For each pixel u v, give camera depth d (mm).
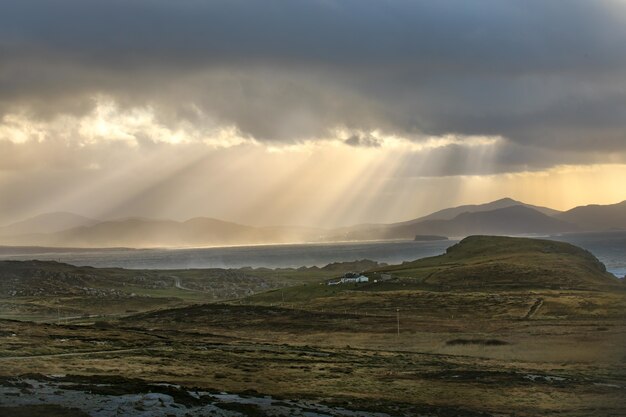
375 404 55625
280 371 73375
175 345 93000
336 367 78938
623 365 85312
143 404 46469
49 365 63719
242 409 48156
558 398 61906
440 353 101062
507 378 72938
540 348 101500
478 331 126438
